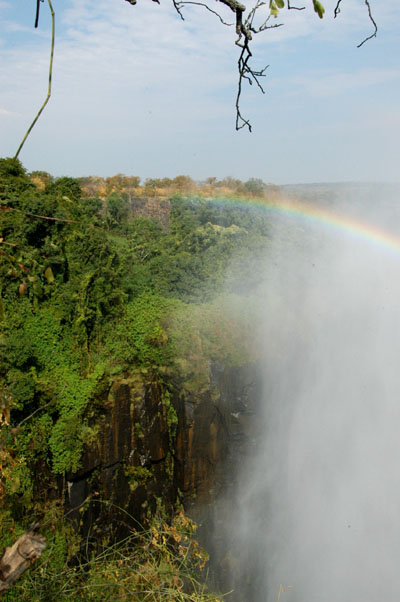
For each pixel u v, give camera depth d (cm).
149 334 3222
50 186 3572
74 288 2975
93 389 2856
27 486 2477
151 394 3072
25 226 2905
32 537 548
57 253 2969
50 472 2666
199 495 3161
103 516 2811
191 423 3114
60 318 2903
